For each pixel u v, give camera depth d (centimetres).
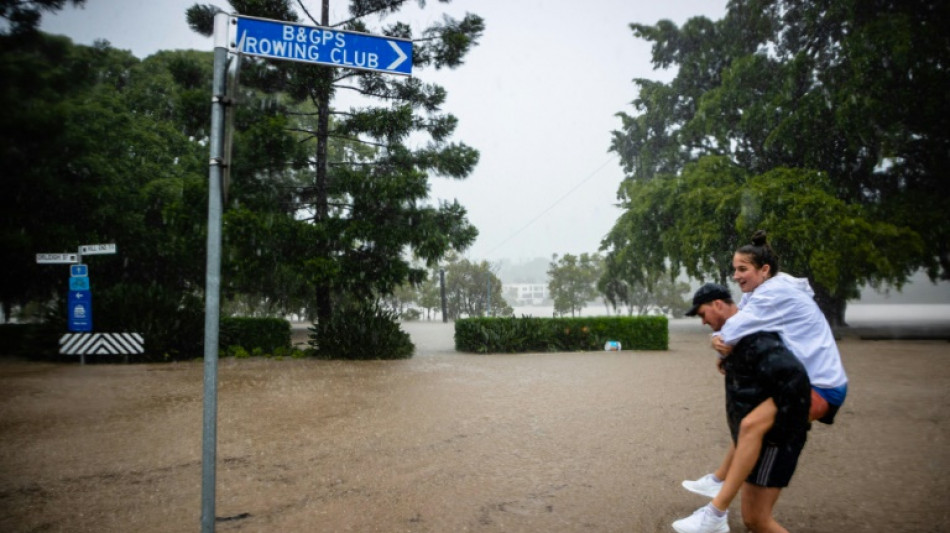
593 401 812
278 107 1491
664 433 611
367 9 1521
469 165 1539
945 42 2198
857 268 2072
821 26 2595
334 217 1467
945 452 523
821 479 444
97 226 1925
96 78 2020
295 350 1475
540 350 1659
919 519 357
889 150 2172
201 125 1377
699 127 2791
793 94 2495
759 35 2856
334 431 623
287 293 2558
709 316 333
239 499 406
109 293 1410
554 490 424
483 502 399
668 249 2583
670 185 2672
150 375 1095
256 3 1313
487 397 845
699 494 413
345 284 1473
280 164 1445
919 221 2184
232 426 649
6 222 1750
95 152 1955
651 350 1700
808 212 2055
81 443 570
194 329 1396
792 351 292
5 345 1497
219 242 261
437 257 1482
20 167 1744
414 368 1223
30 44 1764
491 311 4353
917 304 10619
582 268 4847
